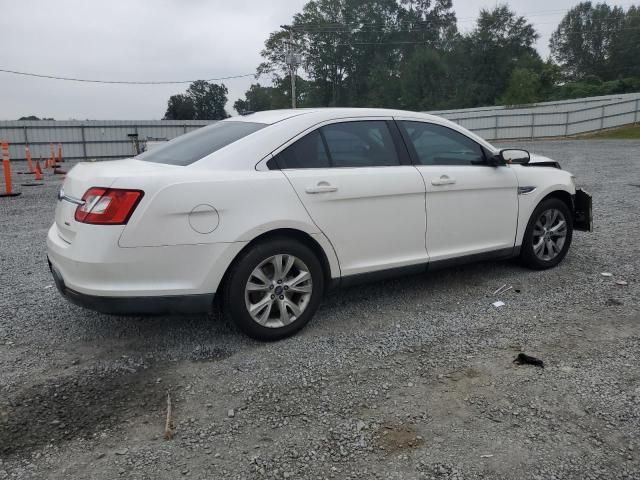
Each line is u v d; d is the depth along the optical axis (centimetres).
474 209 479
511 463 255
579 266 559
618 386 320
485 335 395
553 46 9331
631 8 8538
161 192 337
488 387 322
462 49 6744
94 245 332
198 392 322
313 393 319
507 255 518
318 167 399
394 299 473
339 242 404
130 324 424
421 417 293
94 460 261
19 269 591
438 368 347
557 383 325
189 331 409
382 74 7338
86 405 310
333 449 268
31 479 248
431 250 458
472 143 496
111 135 3575
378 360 359
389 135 443
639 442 269
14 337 402
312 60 7638
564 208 550
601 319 421
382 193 418
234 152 375
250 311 373
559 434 276
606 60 8425
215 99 8031
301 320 395
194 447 271
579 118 3703
